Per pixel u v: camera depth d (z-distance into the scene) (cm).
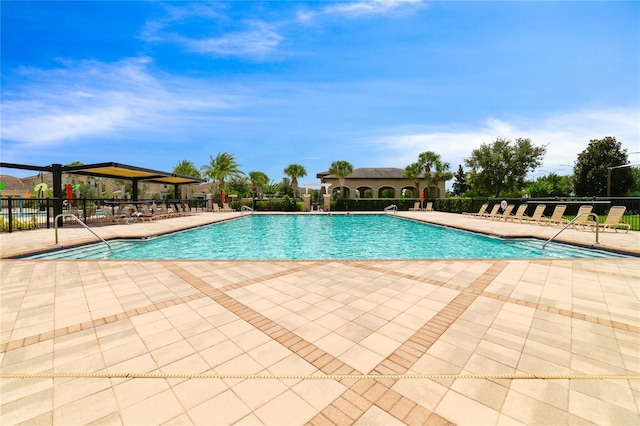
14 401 196
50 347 269
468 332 298
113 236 1007
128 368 236
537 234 1032
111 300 392
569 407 190
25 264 588
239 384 216
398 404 194
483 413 185
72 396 202
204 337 289
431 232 1373
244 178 4488
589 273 519
